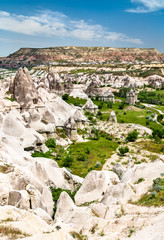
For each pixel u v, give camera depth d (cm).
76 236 2592
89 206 3431
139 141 9300
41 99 9931
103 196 3672
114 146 8569
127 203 3095
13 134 6850
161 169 3762
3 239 2052
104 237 2402
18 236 2141
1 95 9581
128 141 9419
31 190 3494
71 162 6862
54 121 9388
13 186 3575
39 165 4569
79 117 10506
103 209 3088
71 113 10612
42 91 10681
